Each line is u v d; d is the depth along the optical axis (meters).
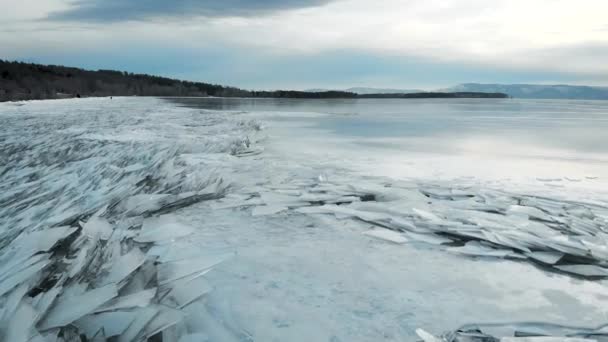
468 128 21.58
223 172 8.96
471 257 4.36
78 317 2.93
